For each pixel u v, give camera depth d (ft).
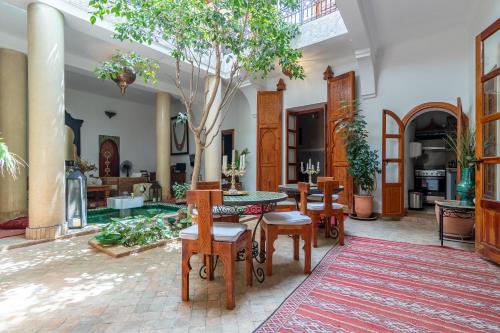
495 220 9.36
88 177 27.43
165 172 26.30
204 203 6.53
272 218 8.82
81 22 13.69
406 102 17.78
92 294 7.08
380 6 14.23
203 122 13.38
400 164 17.78
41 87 11.87
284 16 18.35
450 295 7.04
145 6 10.62
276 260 9.80
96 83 26.13
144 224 12.35
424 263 9.41
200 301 6.75
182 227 13.82
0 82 15.79
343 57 19.97
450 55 16.30
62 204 12.55
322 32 17.31
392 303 6.63
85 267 8.98
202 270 8.82
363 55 17.17
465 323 5.77
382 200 17.57
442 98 16.55
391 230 14.47
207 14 11.03
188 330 5.52
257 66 12.75
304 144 30.83
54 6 12.28
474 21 14.39
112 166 31.30
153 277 8.21
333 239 12.70
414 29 16.39
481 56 10.12
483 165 10.09
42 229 11.86
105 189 24.27
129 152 32.91
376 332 5.45
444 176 21.42
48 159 12.02
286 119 23.53
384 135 17.51
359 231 14.28
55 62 12.28
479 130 10.21
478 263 9.37
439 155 22.30
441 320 5.89
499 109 9.82
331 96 20.31
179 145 33.73
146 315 6.09
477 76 10.32
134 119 33.53
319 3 17.51
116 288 7.45
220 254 6.49
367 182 17.43
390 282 7.85
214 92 13.20
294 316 6.05
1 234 12.58
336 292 7.23
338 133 19.72
